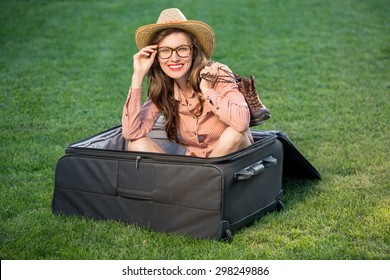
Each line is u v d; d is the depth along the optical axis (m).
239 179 3.23
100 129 5.48
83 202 3.56
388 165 4.36
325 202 3.77
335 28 9.62
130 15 10.61
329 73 7.33
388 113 5.67
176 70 3.47
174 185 3.24
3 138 5.25
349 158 4.54
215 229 3.18
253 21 10.20
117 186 3.42
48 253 3.18
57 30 9.69
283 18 10.34
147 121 3.67
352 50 8.38
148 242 3.25
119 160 3.40
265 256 3.10
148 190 3.32
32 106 6.21
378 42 8.73
